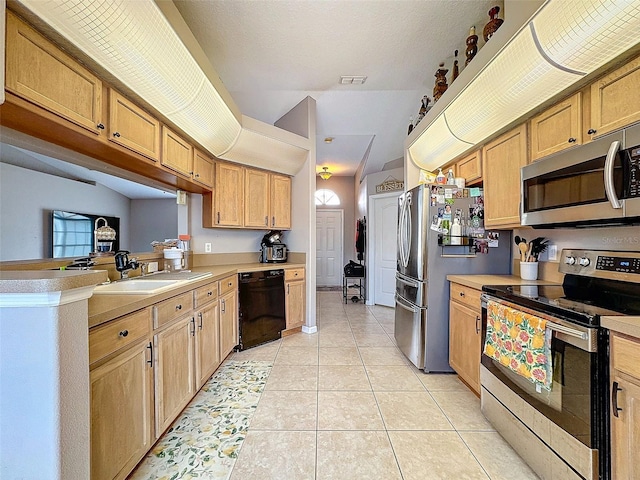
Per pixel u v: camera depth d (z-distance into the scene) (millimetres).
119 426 1313
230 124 2826
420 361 2713
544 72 1623
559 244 2148
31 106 1202
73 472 996
